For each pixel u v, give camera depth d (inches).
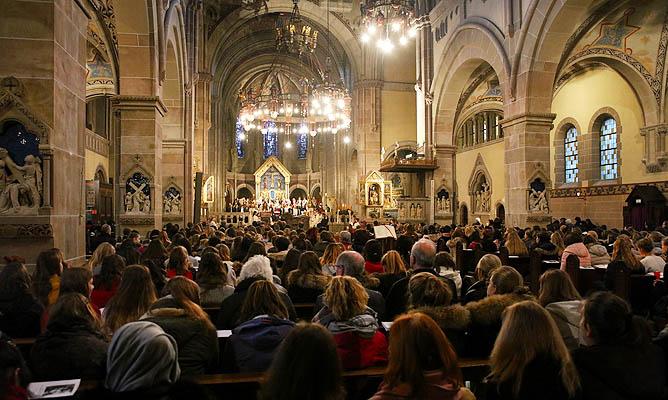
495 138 1328.7
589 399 127.1
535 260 384.5
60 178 300.2
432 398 110.2
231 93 1929.1
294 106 1200.2
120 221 558.3
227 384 148.3
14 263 195.3
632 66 819.4
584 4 629.9
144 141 564.7
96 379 141.9
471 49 868.6
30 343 179.8
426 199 1055.6
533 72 689.0
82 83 339.9
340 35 1381.6
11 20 287.6
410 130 1398.9
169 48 714.2
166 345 127.7
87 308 153.0
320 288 255.9
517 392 119.0
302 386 91.3
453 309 175.0
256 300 180.4
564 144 1045.2
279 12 1357.0
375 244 329.4
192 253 400.5
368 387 161.5
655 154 813.2
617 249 347.3
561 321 180.4
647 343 133.0
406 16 759.7
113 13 555.2
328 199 1710.1
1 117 281.6
